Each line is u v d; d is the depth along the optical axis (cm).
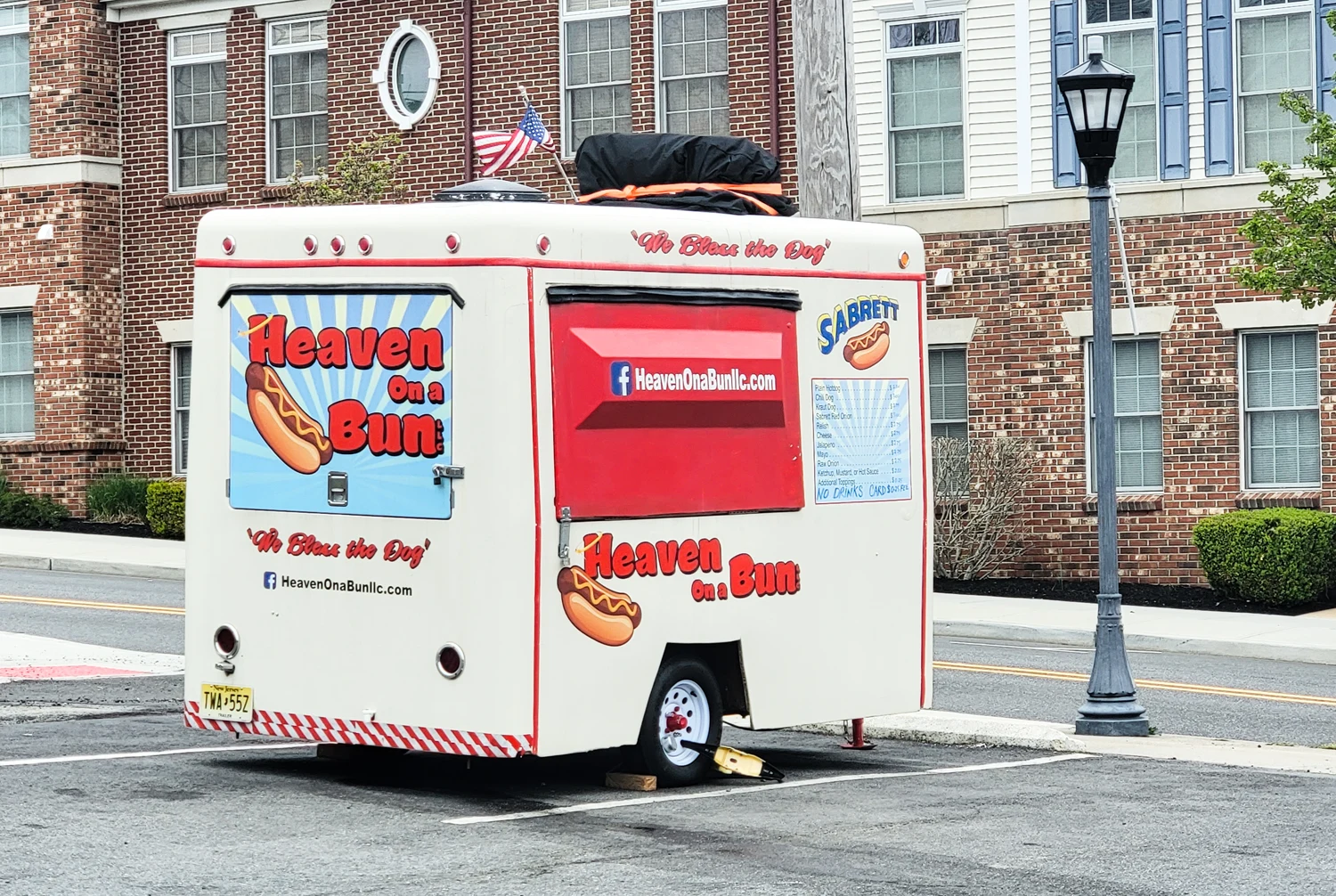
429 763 1127
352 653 1005
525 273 964
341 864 820
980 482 2386
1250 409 2298
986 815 977
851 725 1277
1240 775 1138
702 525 1046
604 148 1194
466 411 966
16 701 1316
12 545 2569
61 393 2944
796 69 1509
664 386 1023
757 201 1167
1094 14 2383
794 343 1102
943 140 2483
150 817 917
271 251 1031
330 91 2870
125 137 2984
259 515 1036
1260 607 2184
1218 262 2295
